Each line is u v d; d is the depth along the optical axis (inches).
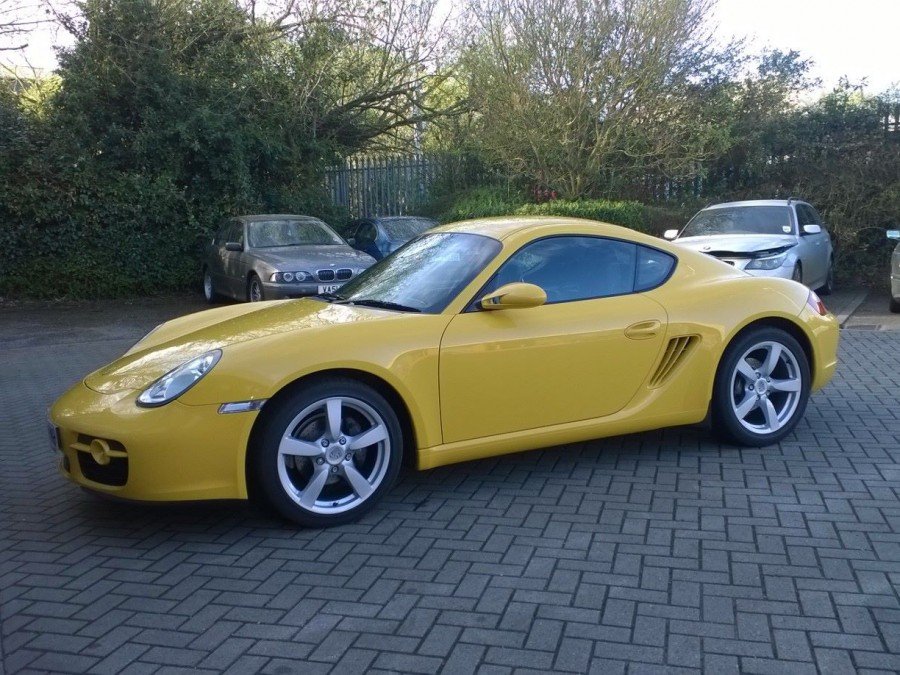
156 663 111.0
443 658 109.7
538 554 141.6
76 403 158.9
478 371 164.4
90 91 617.0
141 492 146.3
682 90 684.1
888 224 612.1
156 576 138.7
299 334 157.5
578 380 174.2
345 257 478.0
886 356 313.3
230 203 655.8
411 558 141.9
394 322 162.7
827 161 656.4
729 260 418.3
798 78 722.8
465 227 198.1
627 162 705.0
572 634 114.5
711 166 717.9
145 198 614.9
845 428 212.5
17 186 578.2
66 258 600.7
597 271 184.1
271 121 708.7
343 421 158.4
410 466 167.5
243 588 132.9
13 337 450.0
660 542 144.8
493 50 689.0
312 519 154.7
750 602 121.9
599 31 655.8
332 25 727.7
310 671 107.7
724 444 200.4
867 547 139.7
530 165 709.9
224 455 146.8
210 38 693.9
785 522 151.7
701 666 105.6
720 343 187.6
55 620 124.1
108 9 623.8
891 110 664.4
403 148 841.5
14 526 164.9
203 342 167.5
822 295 538.9
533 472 185.3
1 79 633.0
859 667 104.3
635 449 200.1
